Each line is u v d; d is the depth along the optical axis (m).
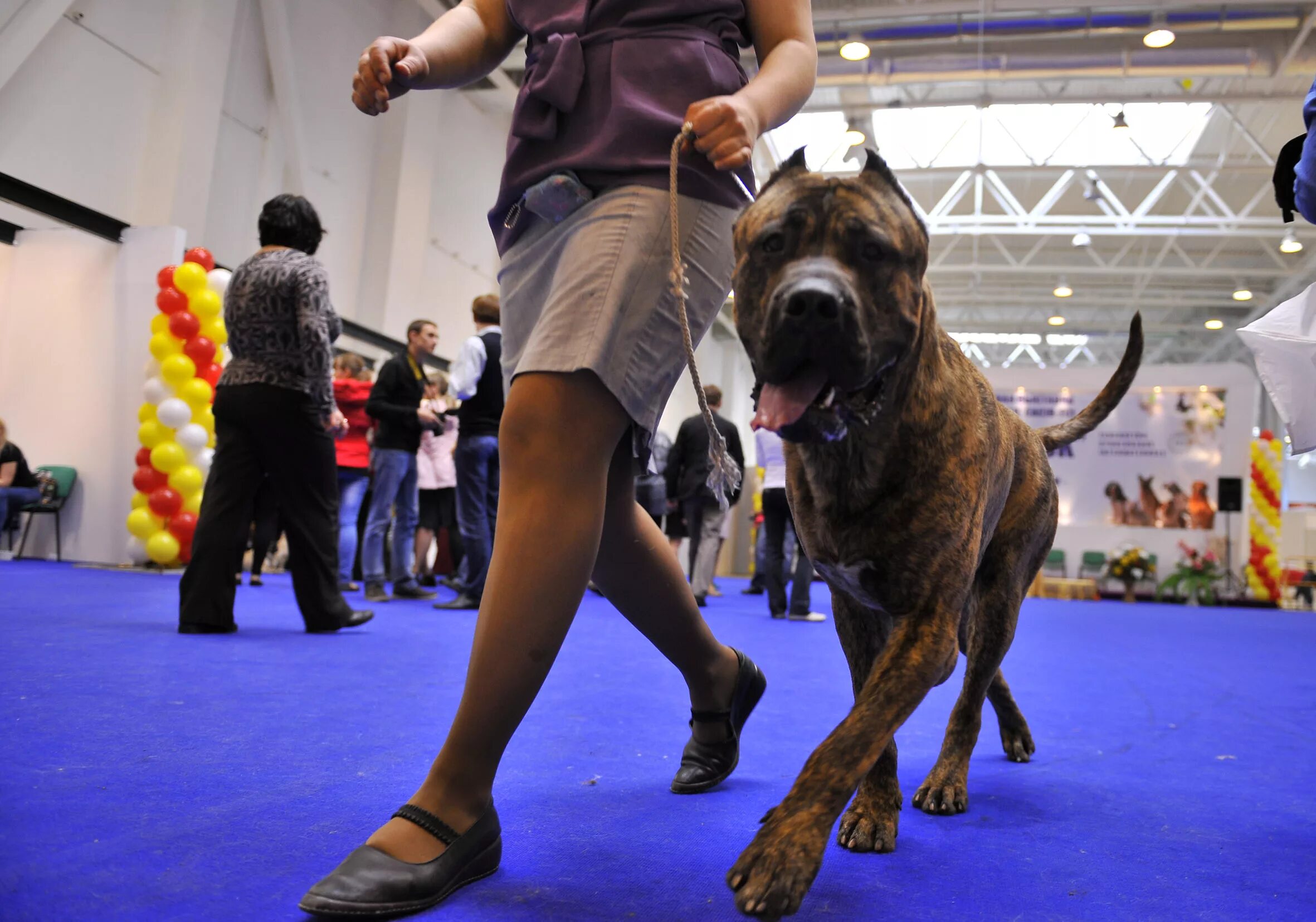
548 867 1.31
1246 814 1.81
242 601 5.28
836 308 1.08
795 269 1.14
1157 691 3.64
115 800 1.50
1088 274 19.59
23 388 8.09
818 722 2.59
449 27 1.53
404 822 1.19
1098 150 14.75
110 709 2.19
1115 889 1.34
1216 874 1.43
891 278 1.19
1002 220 15.09
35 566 6.98
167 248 7.92
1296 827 1.72
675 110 1.37
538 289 1.41
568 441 1.27
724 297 1.43
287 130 10.05
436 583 7.94
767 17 1.47
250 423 3.67
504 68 12.69
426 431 6.75
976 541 1.37
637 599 1.59
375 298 11.48
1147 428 14.24
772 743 2.27
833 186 1.19
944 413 1.34
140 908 1.08
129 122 8.58
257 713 2.26
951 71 11.58
